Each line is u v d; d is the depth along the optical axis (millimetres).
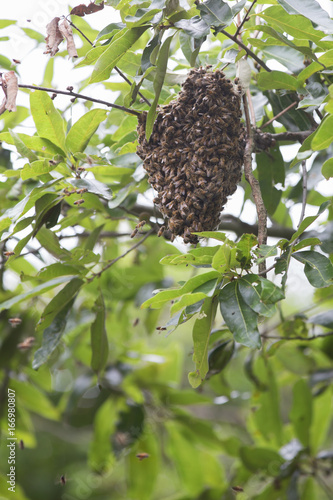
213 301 2480
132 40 2705
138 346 5887
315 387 5215
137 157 3775
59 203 3188
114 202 3678
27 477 7215
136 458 5316
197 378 2537
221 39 3703
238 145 2828
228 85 2750
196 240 2760
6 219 2969
